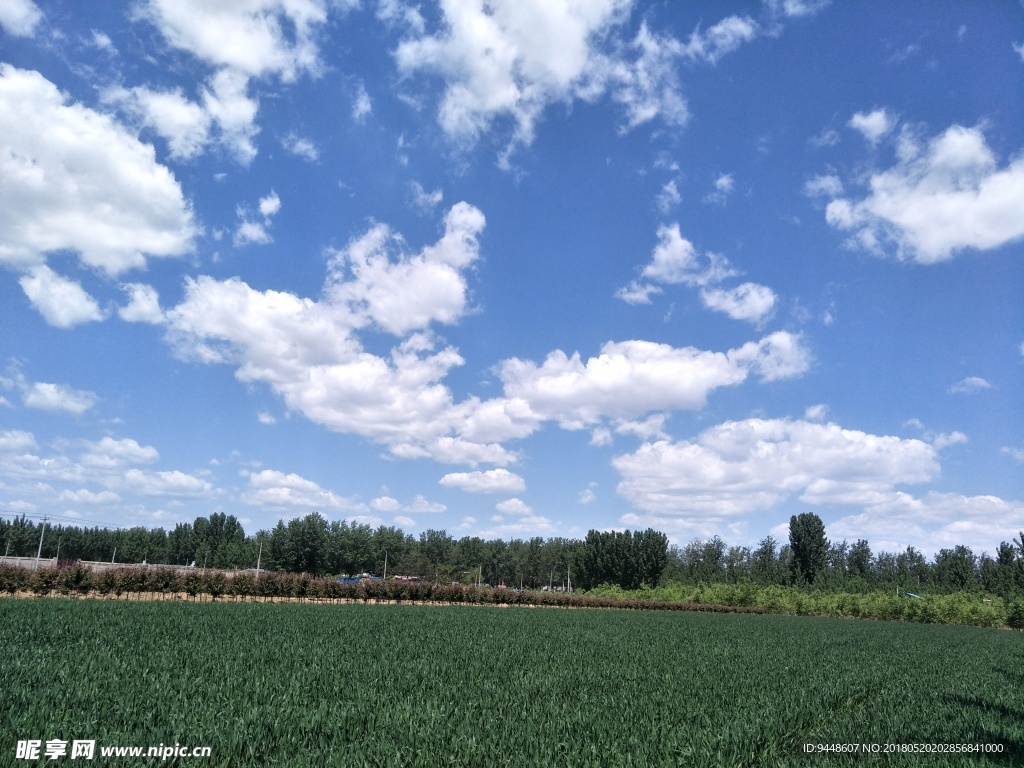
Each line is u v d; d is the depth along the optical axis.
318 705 11.84
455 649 21.81
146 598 43.62
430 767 8.77
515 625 35.84
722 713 12.98
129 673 13.87
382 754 9.04
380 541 120.12
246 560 117.75
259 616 30.69
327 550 105.62
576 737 10.57
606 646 26.31
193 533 133.38
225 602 41.78
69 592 39.34
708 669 20.56
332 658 17.70
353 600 56.59
